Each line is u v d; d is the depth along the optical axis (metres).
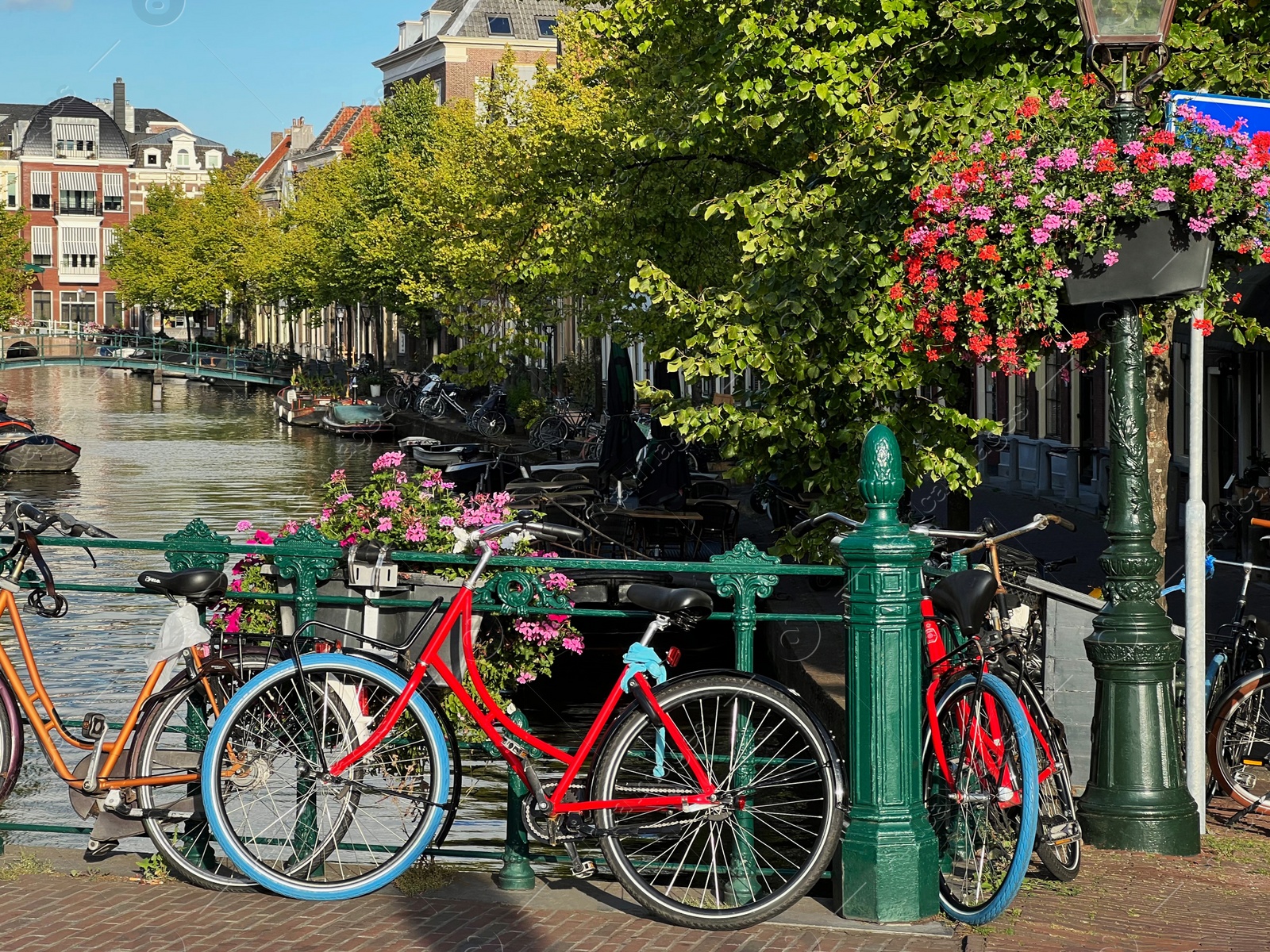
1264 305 14.37
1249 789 6.90
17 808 8.59
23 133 124.06
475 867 6.87
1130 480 6.12
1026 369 6.78
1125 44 5.94
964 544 9.62
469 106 41.75
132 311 118.94
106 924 4.84
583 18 13.01
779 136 11.77
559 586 6.60
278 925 4.85
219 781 5.07
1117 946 4.73
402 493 7.02
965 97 9.26
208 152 128.50
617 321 15.77
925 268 6.54
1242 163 5.78
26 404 63.03
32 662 5.50
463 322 17.38
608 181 14.66
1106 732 6.11
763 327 10.23
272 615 6.77
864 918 4.91
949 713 5.30
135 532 24.39
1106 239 5.95
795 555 10.40
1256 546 15.14
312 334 93.75
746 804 5.08
